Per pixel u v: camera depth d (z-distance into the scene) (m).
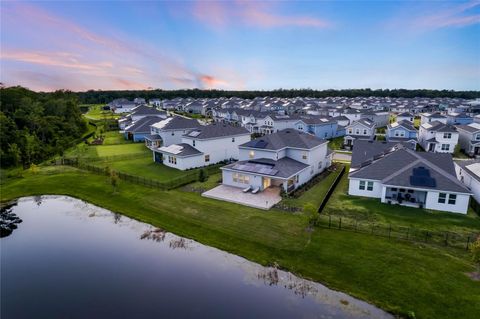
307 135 38.97
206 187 32.56
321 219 23.64
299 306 14.74
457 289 15.08
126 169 41.09
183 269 18.25
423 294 14.88
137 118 80.50
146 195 30.69
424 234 20.86
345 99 153.25
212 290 16.19
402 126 54.72
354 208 25.95
